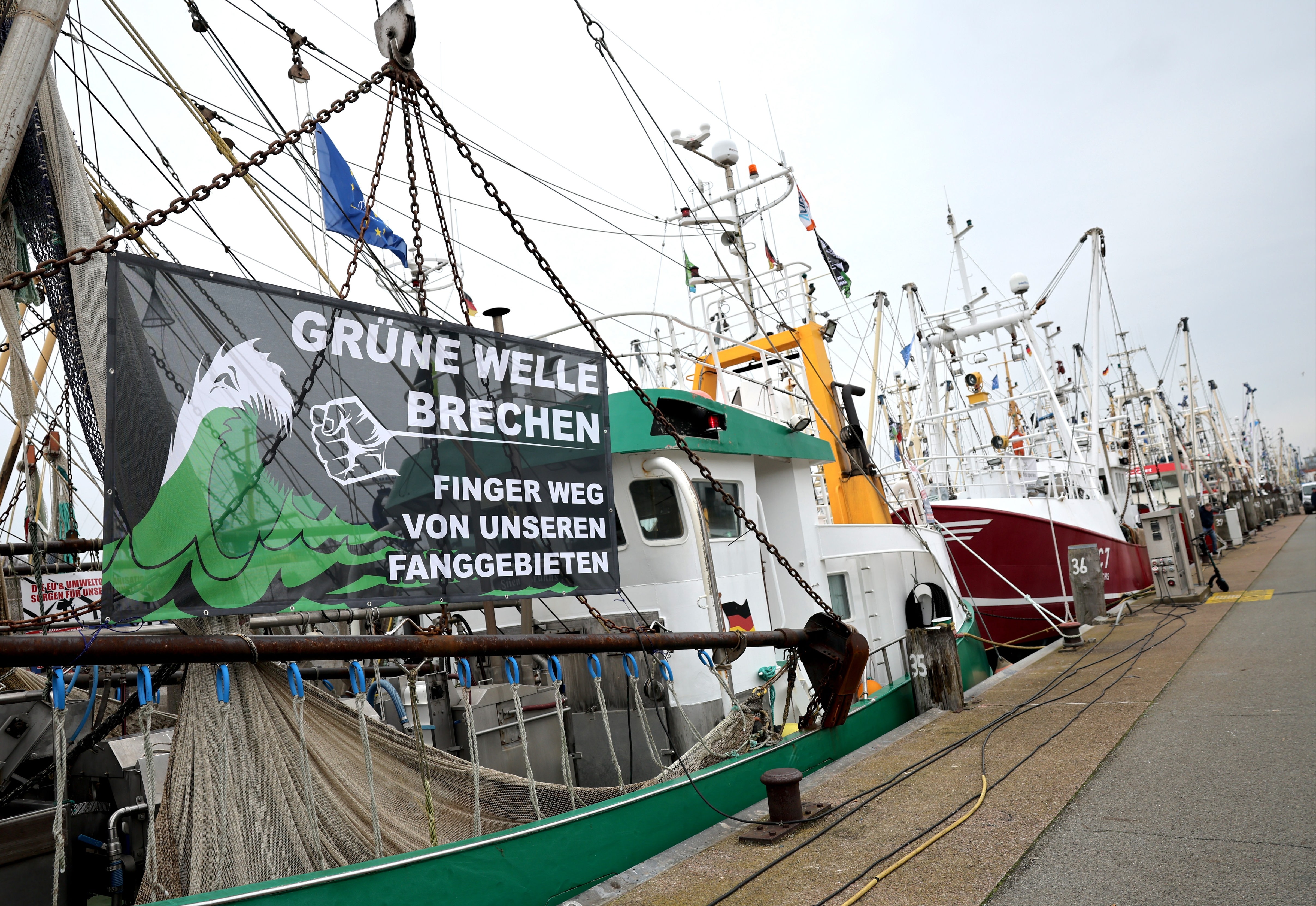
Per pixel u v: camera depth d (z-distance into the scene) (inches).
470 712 182.5
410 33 177.3
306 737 175.5
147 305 153.8
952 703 348.8
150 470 149.9
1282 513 2903.5
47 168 177.5
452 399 193.3
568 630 328.2
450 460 190.9
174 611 149.4
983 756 274.2
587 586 210.2
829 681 280.5
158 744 246.4
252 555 159.9
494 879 168.9
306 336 173.0
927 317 856.3
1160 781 234.8
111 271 149.4
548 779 286.7
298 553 165.9
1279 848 180.4
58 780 133.6
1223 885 164.9
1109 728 296.5
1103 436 1109.1
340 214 320.5
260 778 165.0
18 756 242.8
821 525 429.4
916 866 187.0
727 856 202.8
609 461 219.9
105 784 245.0
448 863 161.5
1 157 153.8
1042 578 635.5
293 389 169.8
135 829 224.1
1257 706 309.4
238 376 162.7
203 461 156.3
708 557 277.9
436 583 185.0
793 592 393.4
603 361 223.6
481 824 194.5
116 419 147.3
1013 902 167.2
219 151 251.9
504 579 195.8
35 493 249.0
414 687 182.7
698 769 249.0
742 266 490.3
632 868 198.7
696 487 331.6
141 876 221.1
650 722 291.6
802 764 271.7
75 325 180.1
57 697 134.0
